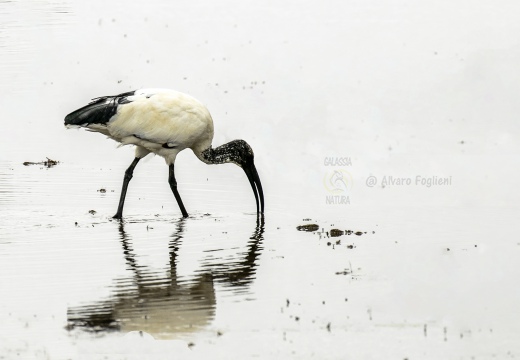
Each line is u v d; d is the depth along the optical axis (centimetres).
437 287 1256
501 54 2839
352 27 3259
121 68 2889
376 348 1067
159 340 1091
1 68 2858
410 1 3578
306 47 3061
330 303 1206
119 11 3578
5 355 1053
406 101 2516
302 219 1638
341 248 1448
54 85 2709
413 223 1591
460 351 1059
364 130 2294
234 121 2373
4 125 2362
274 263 1371
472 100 2500
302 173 1964
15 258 1398
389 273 1321
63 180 1903
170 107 1644
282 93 2612
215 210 1705
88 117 1622
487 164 1973
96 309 1186
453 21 3269
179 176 1953
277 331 1117
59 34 3238
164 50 3077
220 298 1227
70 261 1384
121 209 1634
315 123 2345
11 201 1741
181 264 1369
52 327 1130
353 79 2730
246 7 3619
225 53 3033
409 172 1941
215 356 1050
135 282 1287
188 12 3556
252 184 1714
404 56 2906
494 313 1171
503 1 3516
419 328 1126
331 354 1052
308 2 3656
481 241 1470
